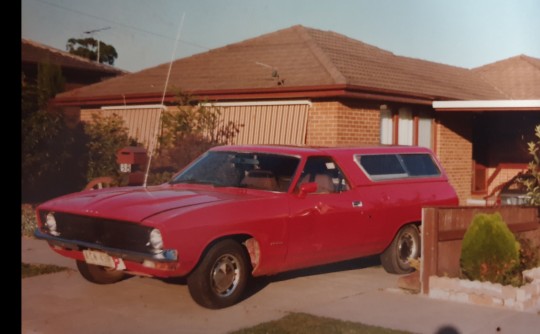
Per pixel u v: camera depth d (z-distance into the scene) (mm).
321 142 14344
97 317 6871
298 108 14664
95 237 7188
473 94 18641
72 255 7500
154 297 7684
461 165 18062
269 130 15055
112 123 16484
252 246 7574
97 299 7570
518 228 9688
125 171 13570
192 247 6793
